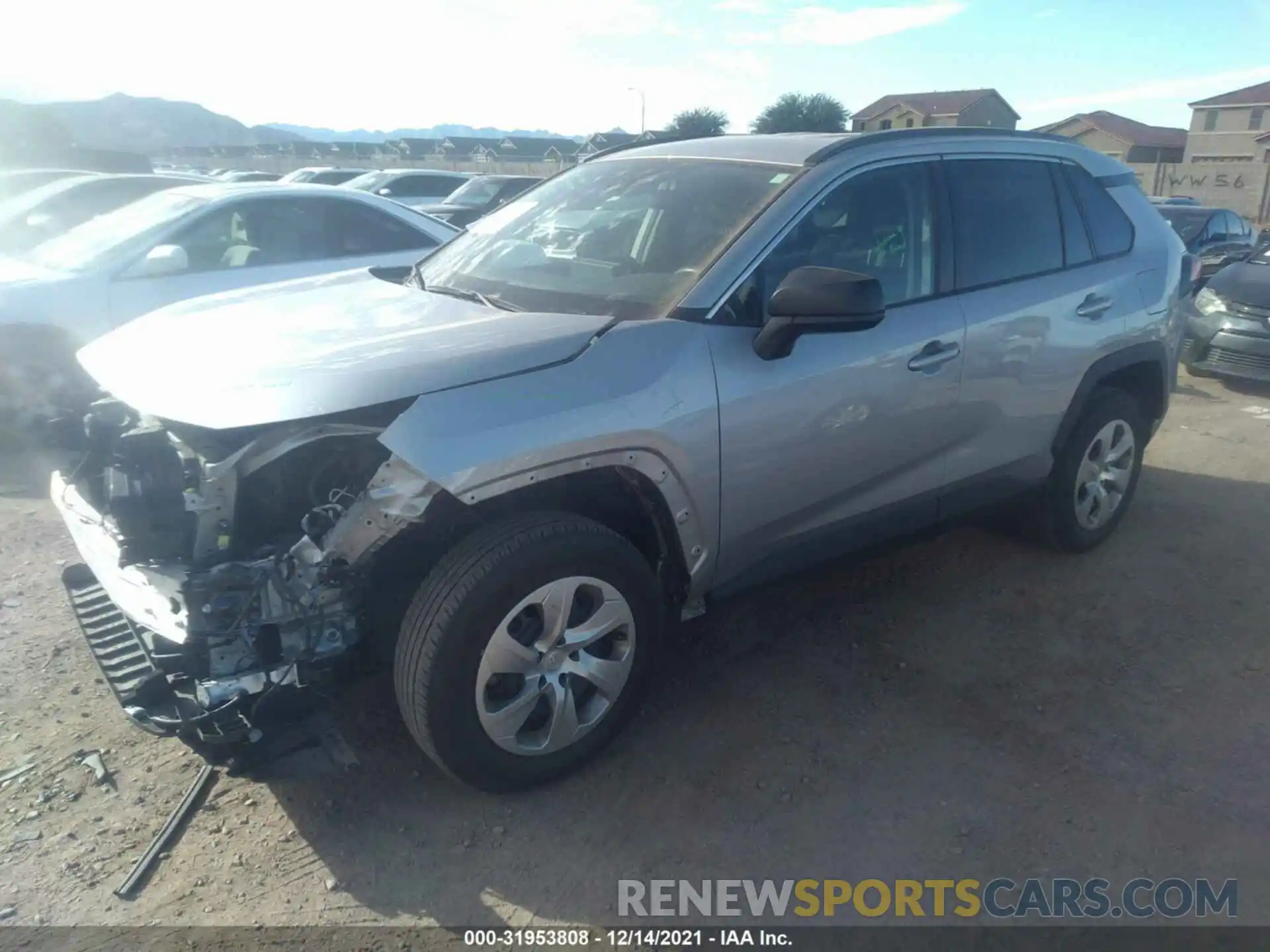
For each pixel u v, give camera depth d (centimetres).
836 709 323
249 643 237
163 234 620
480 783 268
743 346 290
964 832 267
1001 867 255
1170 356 447
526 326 277
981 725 315
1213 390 786
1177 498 520
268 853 257
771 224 305
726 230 309
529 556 254
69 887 244
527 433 248
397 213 716
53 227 844
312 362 254
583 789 283
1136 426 441
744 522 303
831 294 267
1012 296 366
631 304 299
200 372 258
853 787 285
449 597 249
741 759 297
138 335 303
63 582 315
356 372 246
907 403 332
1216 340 767
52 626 374
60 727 309
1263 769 294
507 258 352
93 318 589
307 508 261
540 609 265
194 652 235
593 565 268
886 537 354
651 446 269
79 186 879
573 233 347
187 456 262
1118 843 263
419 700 251
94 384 565
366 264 687
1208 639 371
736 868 254
